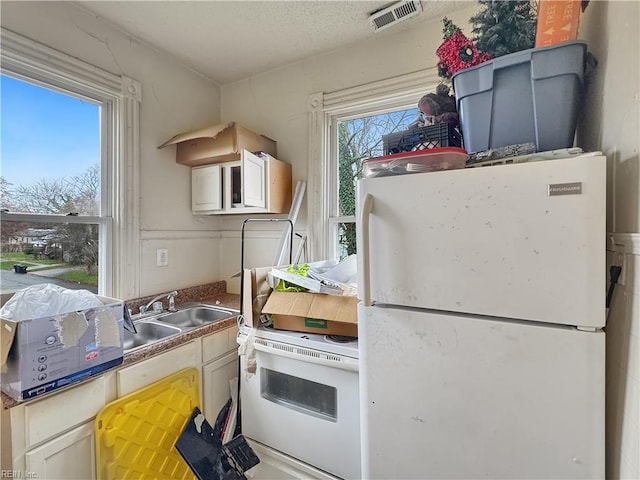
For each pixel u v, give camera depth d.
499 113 1.04
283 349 1.43
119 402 1.35
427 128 1.22
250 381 1.57
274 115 2.45
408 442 0.97
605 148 0.90
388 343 0.99
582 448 0.77
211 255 2.61
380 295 1.00
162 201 2.21
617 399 0.79
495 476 0.85
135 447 1.39
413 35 1.95
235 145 2.05
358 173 2.25
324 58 2.24
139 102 2.05
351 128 2.28
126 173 1.97
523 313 0.81
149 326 1.90
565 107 0.94
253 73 2.50
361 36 2.05
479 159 0.98
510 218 0.81
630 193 0.76
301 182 2.27
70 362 1.17
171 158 2.27
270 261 2.46
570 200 0.75
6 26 1.48
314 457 1.38
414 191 0.93
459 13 1.81
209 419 1.78
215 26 1.93
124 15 1.82
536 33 1.02
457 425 0.90
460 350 0.89
